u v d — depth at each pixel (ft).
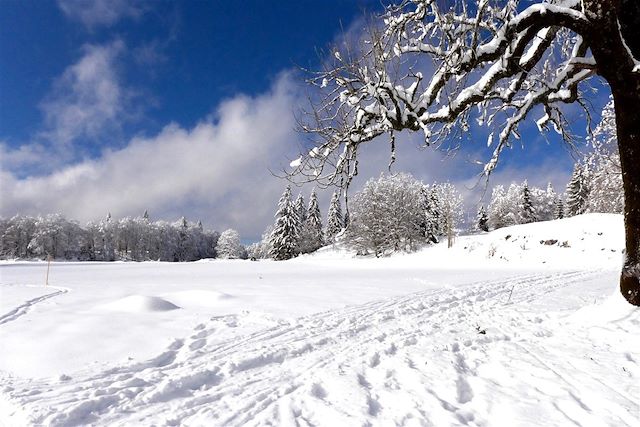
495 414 12.66
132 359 18.69
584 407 12.67
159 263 147.95
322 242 231.09
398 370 17.21
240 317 28.68
